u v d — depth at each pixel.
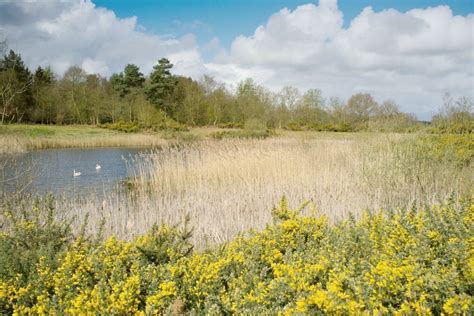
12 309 3.46
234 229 6.66
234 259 3.79
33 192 11.52
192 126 46.59
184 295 3.35
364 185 9.13
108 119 49.41
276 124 42.25
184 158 14.28
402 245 3.81
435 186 8.65
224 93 49.22
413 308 2.69
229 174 10.95
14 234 4.75
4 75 21.03
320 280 3.31
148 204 8.45
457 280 2.83
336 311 2.69
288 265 3.40
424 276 2.89
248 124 31.39
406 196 8.12
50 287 3.61
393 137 10.74
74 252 3.96
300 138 17.25
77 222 6.94
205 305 3.20
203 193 9.63
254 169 11.13
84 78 49.34
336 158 12.17
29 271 3.78
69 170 17.78
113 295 3.08
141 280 3.45
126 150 27.36
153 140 32.62
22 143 24.17
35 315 3.24
